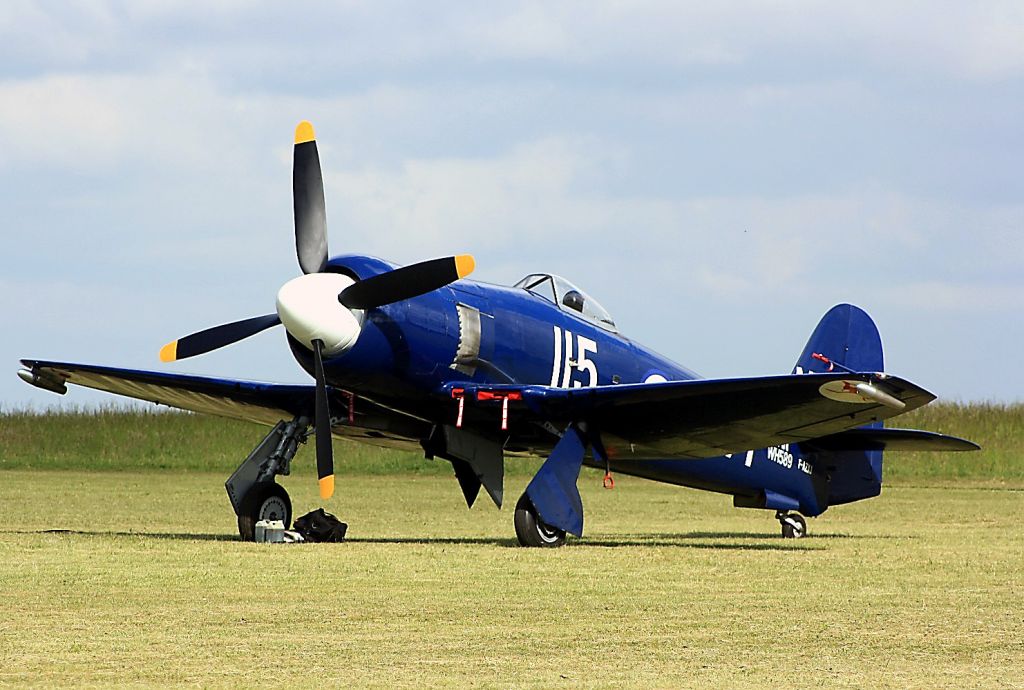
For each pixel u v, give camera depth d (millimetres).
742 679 21188
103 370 49656
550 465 44375
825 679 21219
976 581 33938
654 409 44969
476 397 45000
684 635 25156
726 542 50125
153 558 37344
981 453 113375
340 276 43094
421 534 52438
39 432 118375
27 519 56188
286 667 21891
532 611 27953
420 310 43844
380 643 24141
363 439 52281
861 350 63188
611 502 81062
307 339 41969
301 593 30312
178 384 50562
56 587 30906
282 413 52344
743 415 44875
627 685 20688
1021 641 24656
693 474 55344
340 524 46156
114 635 24656
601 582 33000
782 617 27375
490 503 75938
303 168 44531
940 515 68000
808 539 52219
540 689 20359
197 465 109688
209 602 28781
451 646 23875
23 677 20906
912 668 22141
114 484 87562
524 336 47281
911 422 123938
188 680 20781
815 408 43500
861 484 61375
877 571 36469
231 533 50000
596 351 50438
